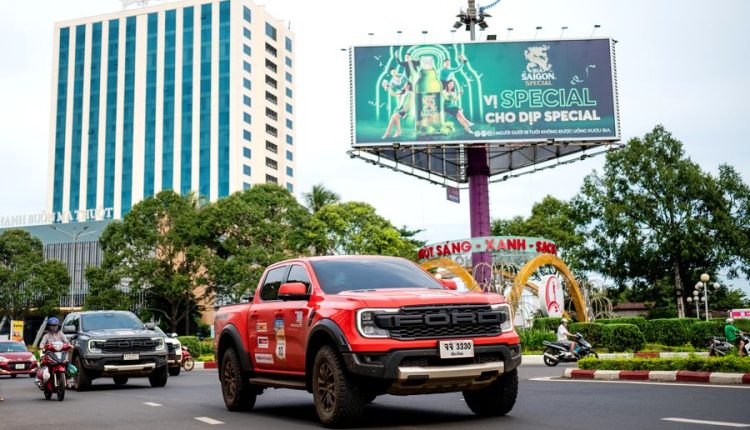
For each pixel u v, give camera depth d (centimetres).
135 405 1209
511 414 874
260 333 981
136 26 10519
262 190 5678
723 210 5581
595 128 3784
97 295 5319
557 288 3319
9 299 6131
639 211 5634
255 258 5281
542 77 3822
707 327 3234
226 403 1073
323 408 811
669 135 5819
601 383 1391
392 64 3831
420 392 784
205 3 10188
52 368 1413
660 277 5853
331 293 858
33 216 8294
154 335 1741
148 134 10169
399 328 760
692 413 828
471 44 3850
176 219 5472
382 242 5500
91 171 10375
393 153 4019
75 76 10725
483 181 3912
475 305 791
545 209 6375
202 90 10000
